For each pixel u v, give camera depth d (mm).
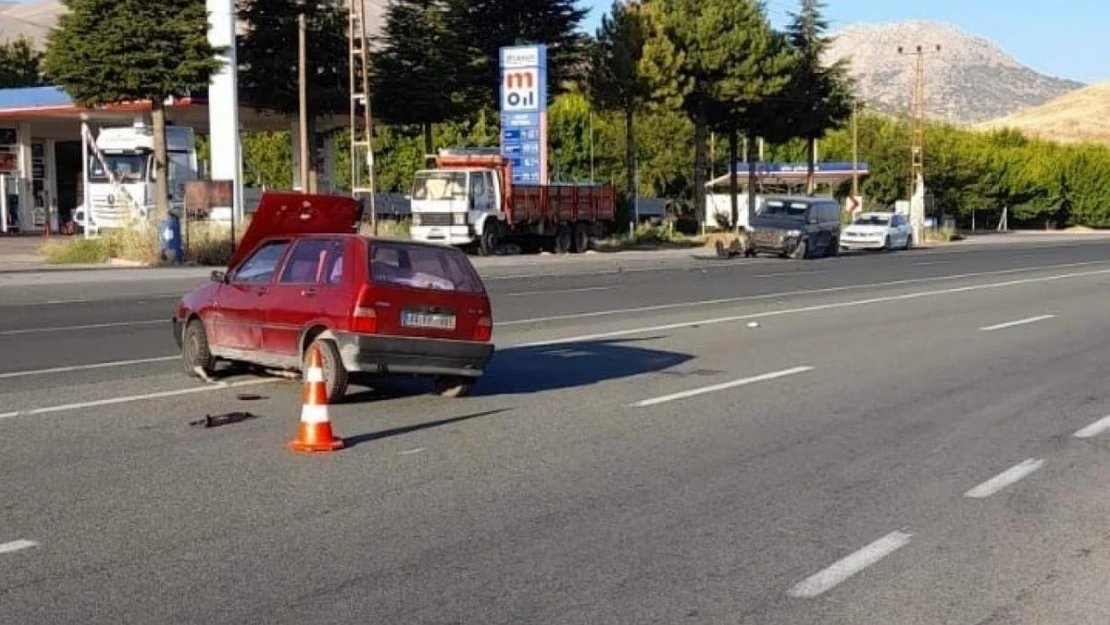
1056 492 8297
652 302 24156
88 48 36344
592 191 47062
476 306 11906
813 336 18062
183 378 13047
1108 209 112000
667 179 88500
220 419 10445
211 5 41062
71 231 54125
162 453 9195
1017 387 13062
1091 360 15344
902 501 8023
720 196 87812
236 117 42188
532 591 6102
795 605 5941
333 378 11336
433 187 41219
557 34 61125
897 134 96250
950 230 74125
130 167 42312
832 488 8359
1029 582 6324
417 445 9664
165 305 22547
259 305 12086
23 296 24594
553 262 39656
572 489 8258
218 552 6695
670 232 57219
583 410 11430
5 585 6113
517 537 7066
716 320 20484
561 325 19469
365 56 42781
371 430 10273
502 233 42156
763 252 44188
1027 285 29734
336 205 15992
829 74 68250
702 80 59375
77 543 6844
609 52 58344
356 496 7965
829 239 45438
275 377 13094
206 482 8289
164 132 38031
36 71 77688
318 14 49312
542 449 9578
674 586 6207
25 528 7137
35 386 12422
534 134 46531
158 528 7160
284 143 91562
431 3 53562
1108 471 8953
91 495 7910
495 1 60375
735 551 6836
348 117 54656
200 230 36188
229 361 13070
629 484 8422
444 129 80688
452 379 12023
